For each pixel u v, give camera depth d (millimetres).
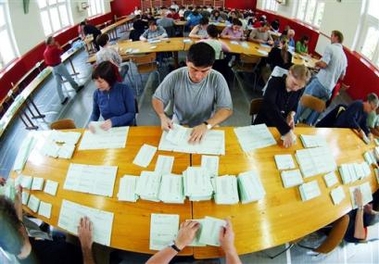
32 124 3811
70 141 1769
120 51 4582
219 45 4344
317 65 3686
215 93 1764
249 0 11766
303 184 1528
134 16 9797
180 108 1855
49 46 4160
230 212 1354
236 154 1666
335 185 1590
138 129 1870
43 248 1246
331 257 2092
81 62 6586
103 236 1283
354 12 5012
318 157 1715
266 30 5582
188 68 1536
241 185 1453
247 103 4453
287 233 1329
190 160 1605
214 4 12094
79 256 1357
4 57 4992
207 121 1790
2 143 3545
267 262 2045
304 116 3109
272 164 1625
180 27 8242
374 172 1759
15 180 1543
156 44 5012
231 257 1135
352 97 4891
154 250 1236
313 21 7277
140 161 1600
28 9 5660
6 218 969
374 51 4543
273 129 1908
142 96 4578
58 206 1411
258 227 1324
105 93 2037
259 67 4883
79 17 8617
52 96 4762
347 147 1879
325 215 1441
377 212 1816
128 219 1329
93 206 1390
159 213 1341
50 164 1622
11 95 3893
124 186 1452
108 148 1705
